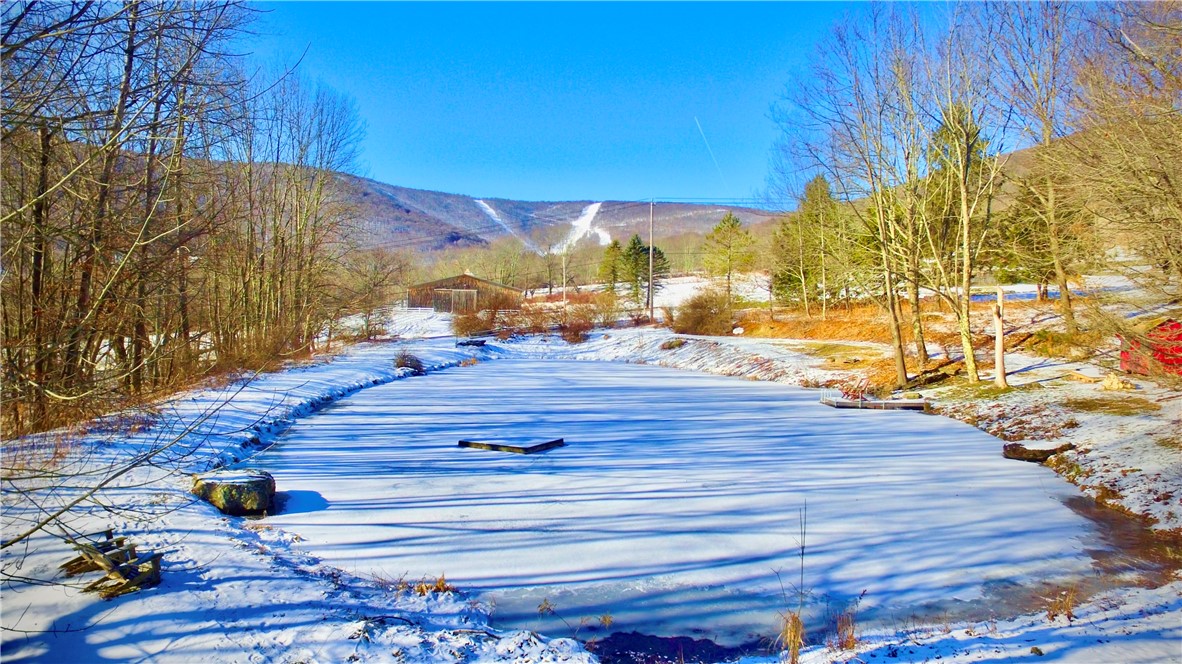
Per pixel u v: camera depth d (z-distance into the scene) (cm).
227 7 697
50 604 619
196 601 641
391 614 661
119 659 539
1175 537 923
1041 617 693
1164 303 970
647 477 1245
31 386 587
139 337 830
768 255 4500
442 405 2156
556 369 3516
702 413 1995
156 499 942
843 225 2773
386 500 1084
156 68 702
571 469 1304
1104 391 1666
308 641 576
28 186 799
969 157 2036
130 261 720
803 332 3619
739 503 1086
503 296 5712
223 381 1310
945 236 2344
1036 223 2242
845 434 1645
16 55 570
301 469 1277
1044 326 2467
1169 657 570
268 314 2706
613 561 850
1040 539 929
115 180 722
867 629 680
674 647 650
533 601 741
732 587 780
